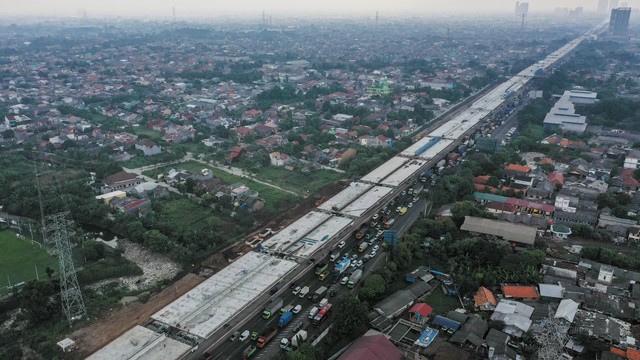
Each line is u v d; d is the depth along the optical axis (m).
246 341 135.38
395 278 166.62
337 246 185.12
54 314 150.38
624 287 159.62
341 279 166.50
